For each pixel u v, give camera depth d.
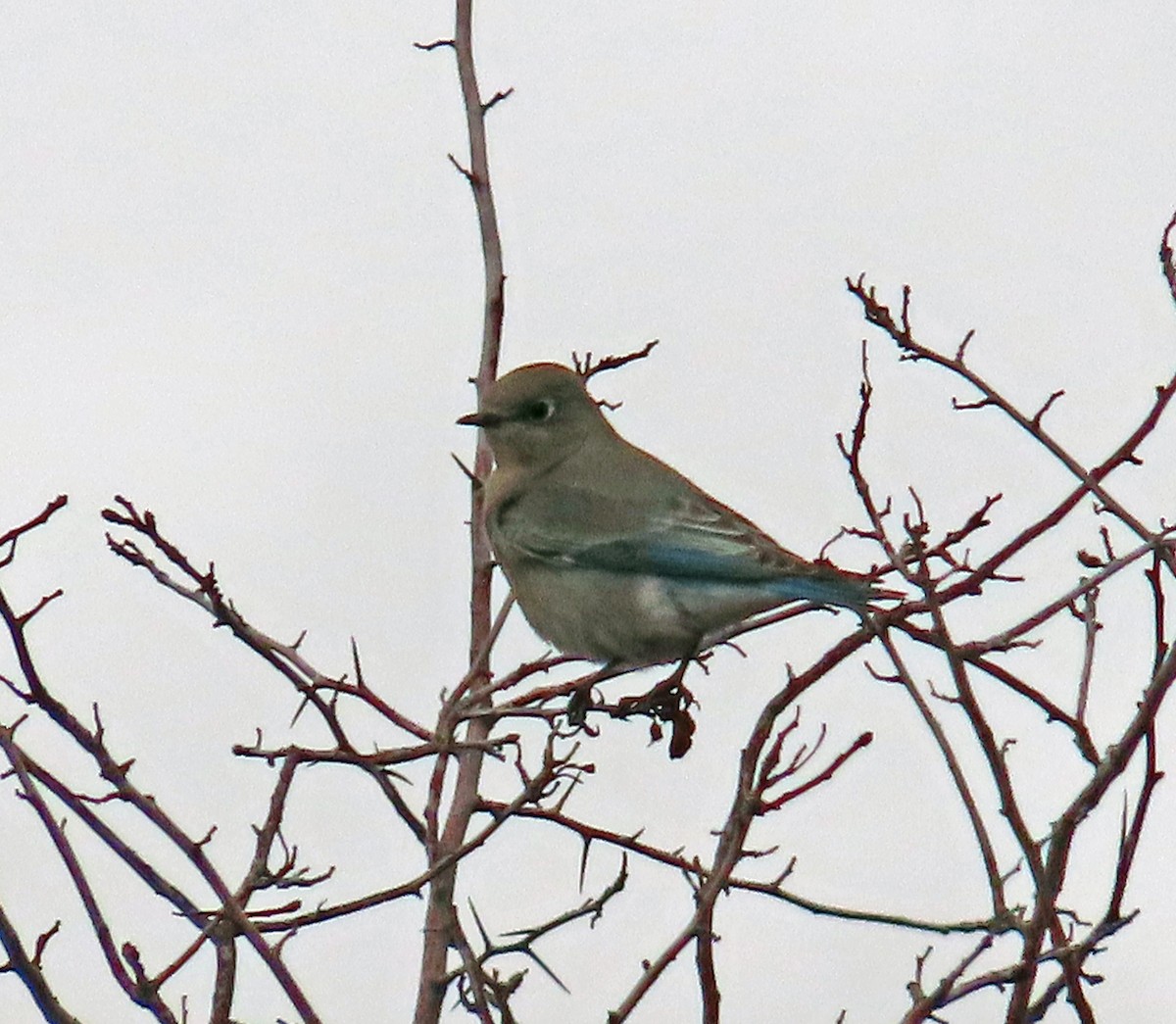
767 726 9.98
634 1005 9.45
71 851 10.02
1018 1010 9.61
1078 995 9.62
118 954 9.88
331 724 11.40
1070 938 11.42
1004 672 10.80
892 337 12.78
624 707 14.83
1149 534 11.24
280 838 13.75
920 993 9.87
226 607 12.47
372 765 11.39
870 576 14.88
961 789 9.95
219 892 10.34
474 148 15.67
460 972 11.09
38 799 10.07
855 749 9.84
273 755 11.37
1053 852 9.66
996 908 9.91
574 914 10.72
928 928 10.24
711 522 16.83
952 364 12.52
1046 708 10.72
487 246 15.61
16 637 10.92
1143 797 9.74
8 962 9.89
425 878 10.44
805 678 10.05
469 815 12.77
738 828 9.60
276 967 10.27
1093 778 9.66
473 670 13.94
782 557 16.23
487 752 11.45
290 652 12.63
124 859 10.59
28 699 10.88
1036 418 12.25
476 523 15.36
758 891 10.92
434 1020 11.37
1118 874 9.70
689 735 14.77
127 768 10.80
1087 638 11.05
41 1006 9.95
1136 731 9.60
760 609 16.53
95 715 10.91
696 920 9.46
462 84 15.82
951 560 11.59
